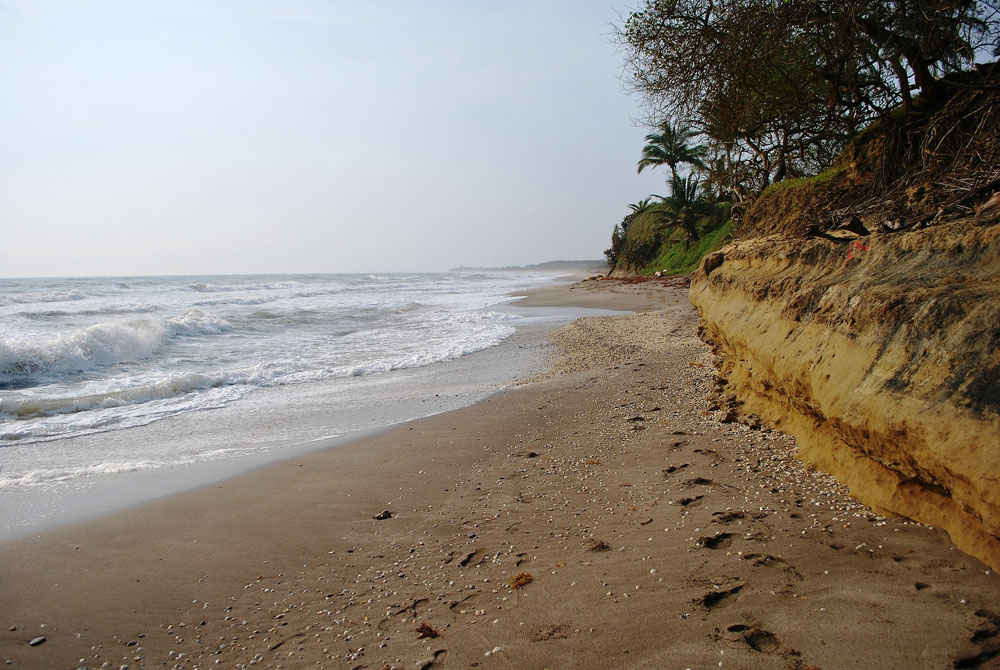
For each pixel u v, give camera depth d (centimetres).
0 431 735
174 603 345
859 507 352
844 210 685
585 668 247
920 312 311
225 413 824
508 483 498
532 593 315
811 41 894
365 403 870
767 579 290
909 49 742
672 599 287
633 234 5169
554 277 8462
